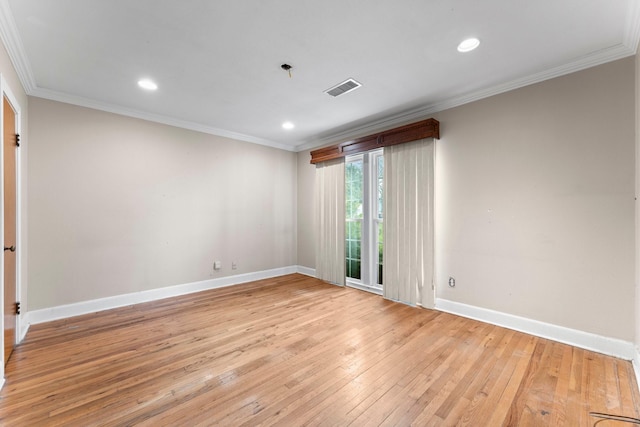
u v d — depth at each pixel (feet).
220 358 7.34
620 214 7.47
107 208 11.28
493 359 7.27
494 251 9.64
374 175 14.06
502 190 9.48
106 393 5.91
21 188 8.67
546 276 8.59
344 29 6.71
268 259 16.81
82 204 10.71
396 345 8.05
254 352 7.66
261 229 16.48
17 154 8.18
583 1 5.80
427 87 9.75
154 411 5.37
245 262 15.75
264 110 11.93
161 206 12.72
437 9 6.04
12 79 7.64
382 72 8.74
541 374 6.59
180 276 13.28
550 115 8.57
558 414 5.28
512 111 9.30
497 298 9.57
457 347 7.93
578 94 8.09
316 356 7.44
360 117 12.75
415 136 11.23
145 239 12.25
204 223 14.12
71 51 7.55
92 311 10.82
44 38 6.97
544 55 7.80
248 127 14.28
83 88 9.81
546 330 8.54
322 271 16.05
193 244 13.73
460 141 10.54
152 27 6.61
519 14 6.20
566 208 8.28
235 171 15.37
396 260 12.12
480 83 9.43
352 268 15.34
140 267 12.10
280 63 8.24
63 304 10.25
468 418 5.19
